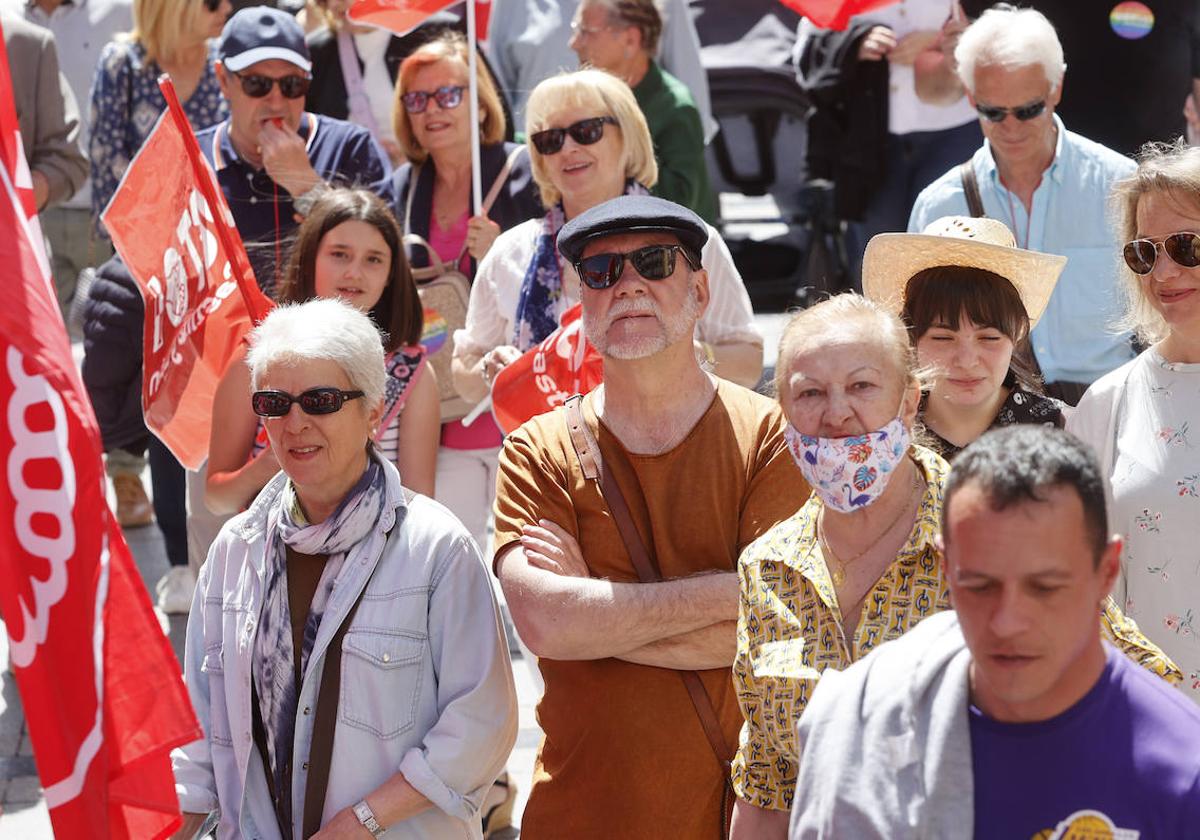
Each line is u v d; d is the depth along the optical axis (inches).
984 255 393.4
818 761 244.2
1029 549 220.2
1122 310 539.2
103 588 265.0
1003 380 401.7
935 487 295.7
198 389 490.3
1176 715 227.6
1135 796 224.5
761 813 299.4
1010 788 231.8
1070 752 228.5
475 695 350.0
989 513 222.2
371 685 346.3
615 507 358.6
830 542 300.7
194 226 478.9
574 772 350.9
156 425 498.9
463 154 643.5
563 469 363.3
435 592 353.4
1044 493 220.8
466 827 359.9
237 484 460.1
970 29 560.7
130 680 282.8
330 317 358.6
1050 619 221.9
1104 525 225.5
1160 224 375.9
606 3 747.4
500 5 892.6
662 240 360.8
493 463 561.6
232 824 355.3
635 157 516.7
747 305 498.0
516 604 351.9
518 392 470.0
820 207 1011.3
